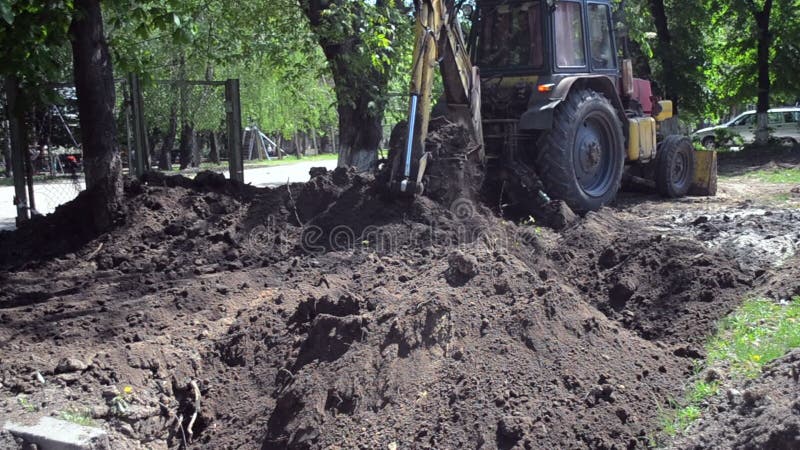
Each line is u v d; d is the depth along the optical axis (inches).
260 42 482.0
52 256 286.0
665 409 168.1
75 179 407.5
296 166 1251.8
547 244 281.3
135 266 270.5
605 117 352.2
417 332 190.2
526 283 211.5
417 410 173.3
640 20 542.3
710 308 213.0
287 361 202.2
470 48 371.9
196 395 196.5
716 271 227.1
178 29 297.9
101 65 297.7
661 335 210.8
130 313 225.8
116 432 175.6
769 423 140.5
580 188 338.0
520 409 166.6
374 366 186.4
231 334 217.2
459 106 322.3
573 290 230.7
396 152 300.0
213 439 189.3
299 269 261.9
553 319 192.7
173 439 189.2
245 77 1045.8
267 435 184.1
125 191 315.9
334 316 204.7
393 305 205.2
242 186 340.5
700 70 758.5
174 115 1047.6
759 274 228.4
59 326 215.8
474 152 317.1
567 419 164.1
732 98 922.7
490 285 209.6
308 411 181.3
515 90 349.4
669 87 740.0
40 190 444.1
